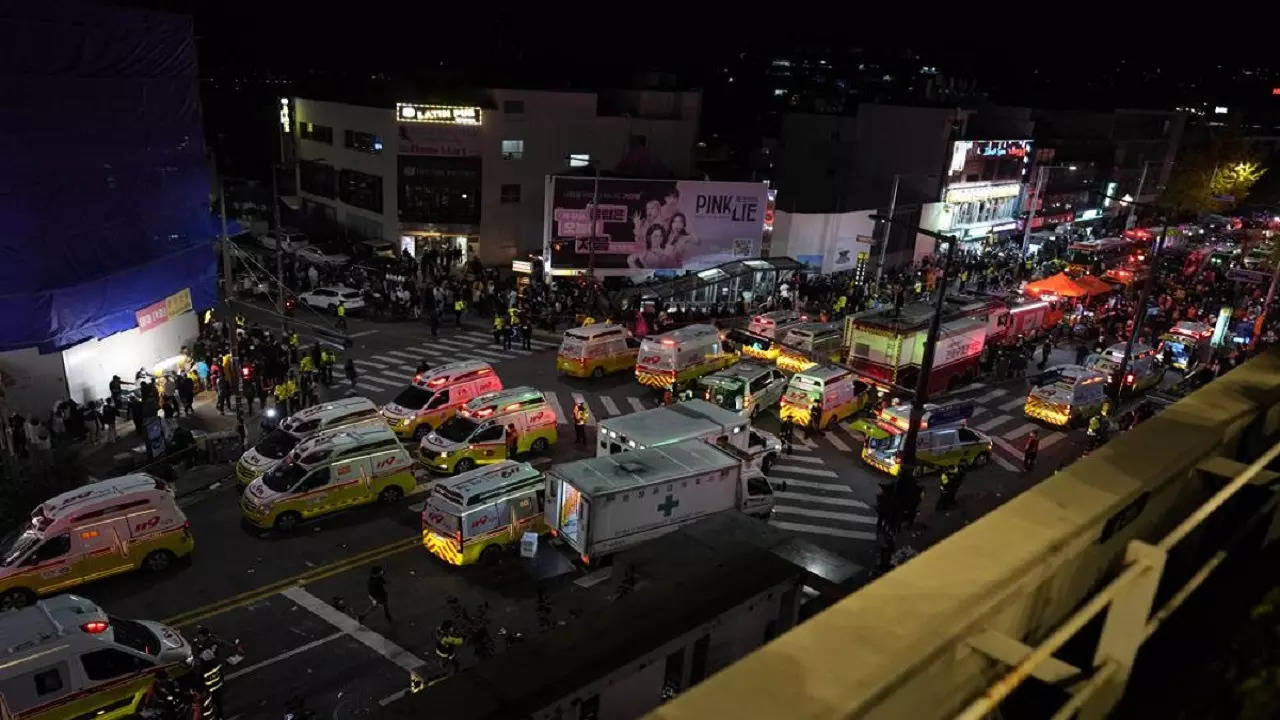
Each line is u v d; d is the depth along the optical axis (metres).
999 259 64.19
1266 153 105.06
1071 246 66.62
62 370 28.70
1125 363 35.25
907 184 66.25
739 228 53.44
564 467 22.22
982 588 2.37
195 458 27.70
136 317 30.45
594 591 21.38
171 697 16.09
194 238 34.69
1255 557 4.10
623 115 61.53
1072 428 35.94
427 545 22.81
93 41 28.72
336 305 44.22
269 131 78.31
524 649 10.75
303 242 54.34
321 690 17.44
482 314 47.16
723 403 33.31
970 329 39.50
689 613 11.88
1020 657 2.21
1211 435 3.62
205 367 33.53
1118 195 88.00
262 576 21.52
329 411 27.80
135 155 31.02
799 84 164.75
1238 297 52.84
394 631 19.56
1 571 19.23
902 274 56.72
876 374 36.41
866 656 2.07
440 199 54.00
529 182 56.56
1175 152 95.19
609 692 10.38
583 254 50.22
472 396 31.70
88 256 29.11
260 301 46.09
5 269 26.56
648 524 22.02
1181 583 3.75
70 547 19.94
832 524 26.69
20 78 26.34
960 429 30.98
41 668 15.06
